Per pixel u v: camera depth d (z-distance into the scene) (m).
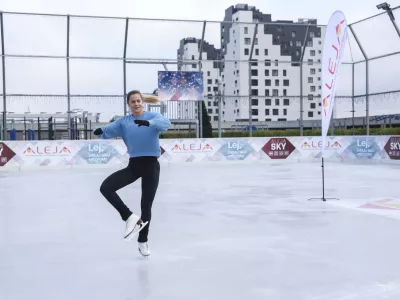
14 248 5.03
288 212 7.15
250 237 5.42
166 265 4.29
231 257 4.54
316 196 8.97
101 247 5.05
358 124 22.95
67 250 4.92
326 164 18.05
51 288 3.68
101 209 7.66
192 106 19.52
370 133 20.73
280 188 10.34
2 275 4.04
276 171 15.02
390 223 6.19
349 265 4.21
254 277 3.88
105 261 4.46
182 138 18.61
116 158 18.12
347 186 10.62
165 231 5.81
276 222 6.34
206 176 13.37
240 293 3.49
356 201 8.25
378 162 18.89
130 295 3.49
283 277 3.87
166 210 7.43
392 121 19.39
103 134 4.52
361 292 3.47
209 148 18.89
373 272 3.98
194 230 5.86
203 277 3.91
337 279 3.80
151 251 4.83
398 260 4.36
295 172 14.55
